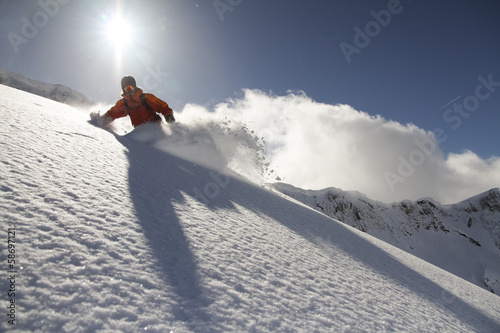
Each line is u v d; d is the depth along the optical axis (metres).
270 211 2.79
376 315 1.24
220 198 2.33
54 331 0.55
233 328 0.77
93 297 0.68
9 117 1.95
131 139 3.48
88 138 2.33
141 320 0.67
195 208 1.73
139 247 0.98
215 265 1.09
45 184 1.16
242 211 2.22
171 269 0.94
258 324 0.83
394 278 2.20
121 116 4.16
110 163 1.91
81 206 1.10
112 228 1.04
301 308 1.03
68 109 3.82
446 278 3.72
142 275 0.83
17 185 1.05
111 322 0.63
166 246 1.08
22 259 0.69
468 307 2.38
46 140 1.78
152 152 3.07
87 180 1.41
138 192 1.56
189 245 1.17
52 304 0.61
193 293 0.85
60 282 0.68
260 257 1.38
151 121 4.25
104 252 0.87
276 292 1.08
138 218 1.22
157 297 0.77
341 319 1.07
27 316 0.55
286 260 1.50
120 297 0.71
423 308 1.68
